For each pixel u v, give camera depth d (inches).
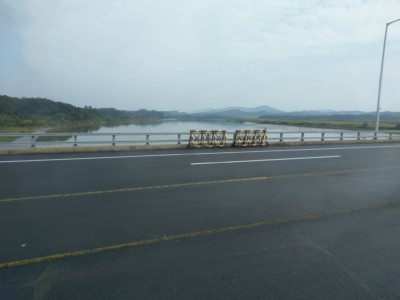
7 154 593.9
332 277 154.5
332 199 300.0
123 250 181.6
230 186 348.8
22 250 179.8
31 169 440.5
